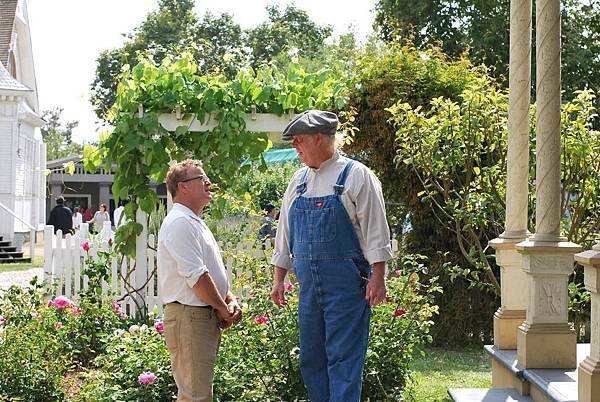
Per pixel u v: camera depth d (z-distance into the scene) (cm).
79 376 722
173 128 889
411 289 678
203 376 492
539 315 592
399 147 1025
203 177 501
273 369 618
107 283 984
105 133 904
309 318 466
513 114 681
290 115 902
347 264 455
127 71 888
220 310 492
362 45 1134
